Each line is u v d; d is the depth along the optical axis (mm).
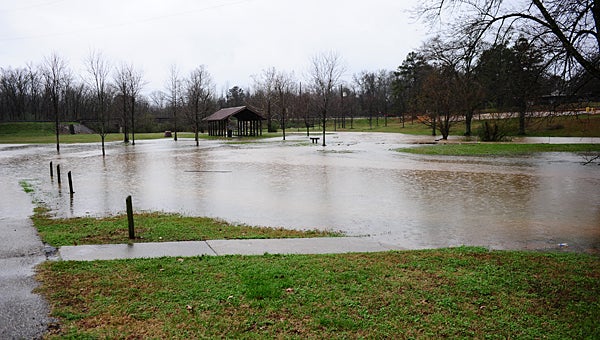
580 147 32500
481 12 11203
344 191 16391
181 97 81062
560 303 5680
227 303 5637
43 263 7316
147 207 13461
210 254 8055
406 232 10359
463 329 4980
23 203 14031
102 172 22594
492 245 9211
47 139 56094
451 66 12398
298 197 15195
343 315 5293
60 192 16312
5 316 5289
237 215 12297
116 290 6074
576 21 9312
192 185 18031
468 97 29828
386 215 12273
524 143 36562
